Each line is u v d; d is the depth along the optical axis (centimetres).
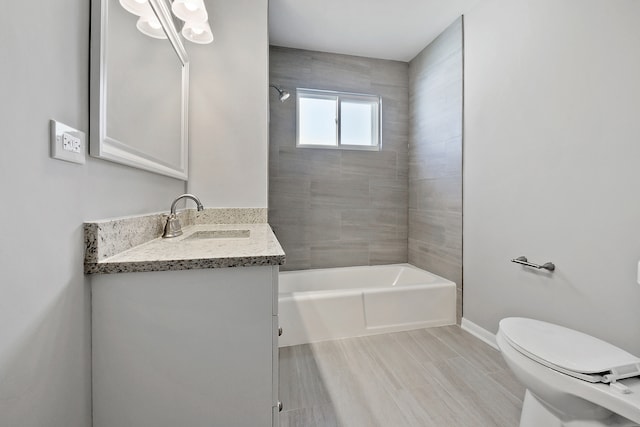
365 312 216
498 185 193
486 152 203
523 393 148
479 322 212
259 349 91
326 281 281
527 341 111
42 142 63
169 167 152
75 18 76
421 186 285
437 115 259
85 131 80
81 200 79
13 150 55
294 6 220
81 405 78
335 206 292
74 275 75
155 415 86
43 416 64
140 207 121
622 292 126
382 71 300
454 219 237
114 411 84
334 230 293
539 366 101
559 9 151
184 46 189
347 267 295
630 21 122
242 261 89
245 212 200
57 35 68
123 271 82
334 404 140
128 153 104
